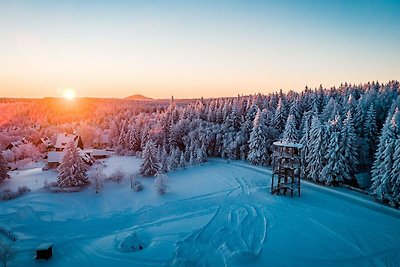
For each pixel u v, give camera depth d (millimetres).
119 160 81625
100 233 34406
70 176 49406
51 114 198375
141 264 25453
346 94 91812
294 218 35625
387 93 80375
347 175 50312
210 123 89312
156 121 106688
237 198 44781
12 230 34781
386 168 41719
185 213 39281
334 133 50750
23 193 47531
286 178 47719
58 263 26766
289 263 25438
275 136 72188
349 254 27234
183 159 69375
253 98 103062
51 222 37531
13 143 93688
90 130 118625
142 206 43188
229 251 27219
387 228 33375
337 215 37000
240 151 78188
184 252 27203
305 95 94250
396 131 44062
